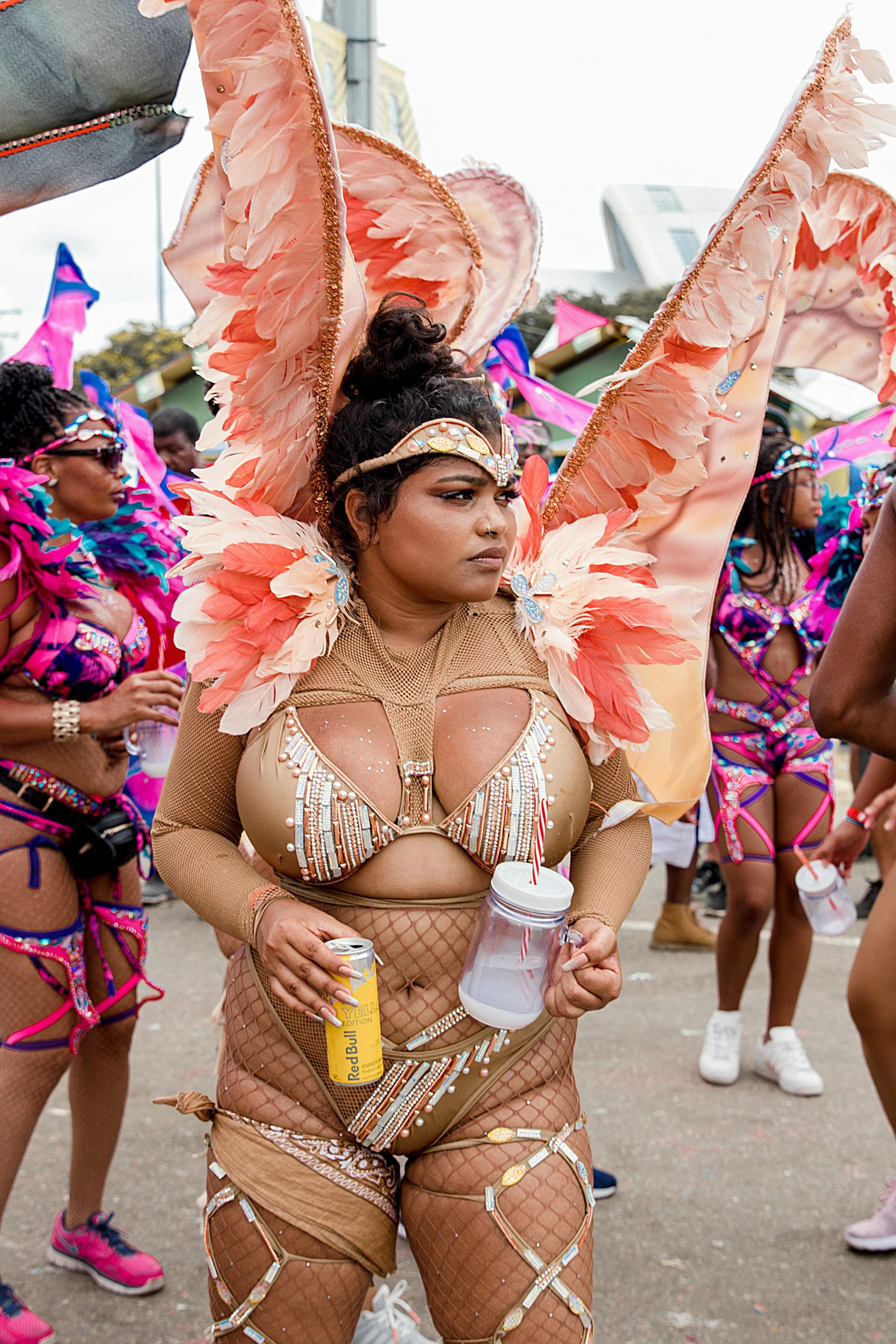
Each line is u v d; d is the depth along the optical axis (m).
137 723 2.80
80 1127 2.70
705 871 6.25
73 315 3.36
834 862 2.88
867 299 2.48
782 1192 3.14
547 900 1.46
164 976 4.92
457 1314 1.56
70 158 2.11
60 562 2.44
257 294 1.47
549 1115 1.60
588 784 1.68
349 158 1.79
